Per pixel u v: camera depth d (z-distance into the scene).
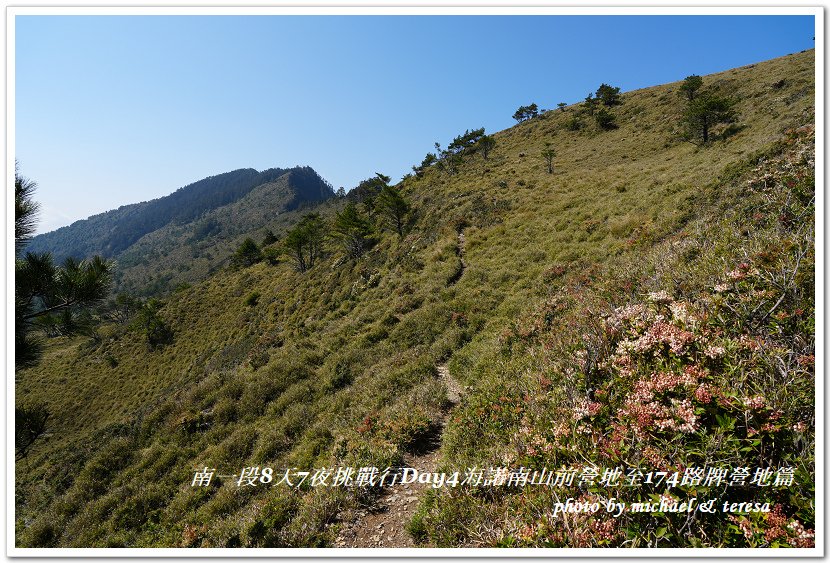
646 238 12.62
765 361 3.45
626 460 3.21
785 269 4.34
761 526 2.71
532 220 24.02
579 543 3.13
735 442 2.99
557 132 67.38
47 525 12.51
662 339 4.12
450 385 10.34
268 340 27.16
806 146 10.57
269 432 12.38
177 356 43.53
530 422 5.16
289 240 51.88
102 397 40.75
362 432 8.74
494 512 4.38
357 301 25.25
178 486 11.81
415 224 35.84
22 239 6.75
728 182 13.35
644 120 54.81
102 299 7.84
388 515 5.80
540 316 9.93
